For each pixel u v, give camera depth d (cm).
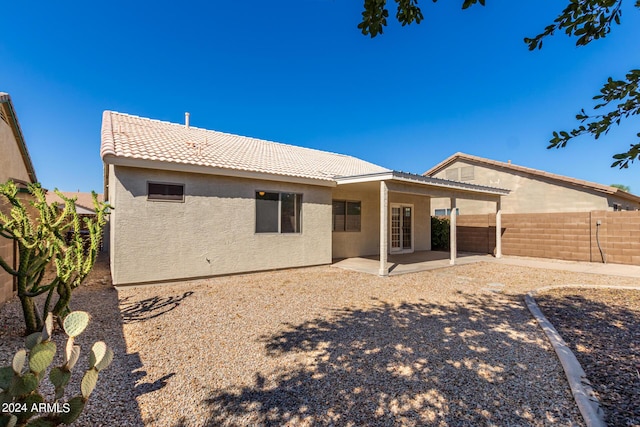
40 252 438
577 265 1193
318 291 741
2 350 385
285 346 418
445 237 1758
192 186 823
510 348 412
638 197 1650
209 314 554
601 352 394
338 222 1320
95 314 547
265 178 931
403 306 618
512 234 1495
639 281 877
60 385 167
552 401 290
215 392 307
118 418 263
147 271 757
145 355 388
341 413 274
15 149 997
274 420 264
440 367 358
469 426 255
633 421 254
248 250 923
